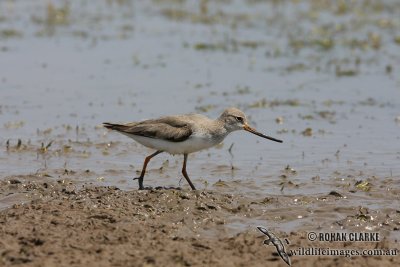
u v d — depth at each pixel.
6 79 21.91
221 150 16.69
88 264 10.05
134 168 15.36
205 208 12.34
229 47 25.88
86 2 33.03
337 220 12.19
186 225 11.73
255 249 10.73
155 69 23.34
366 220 12.14
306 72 23.17
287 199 13.16
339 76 22.73
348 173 14.98
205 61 24.28
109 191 13.04
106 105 19.83
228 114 14.05
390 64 23.78
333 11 30.83
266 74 22.95
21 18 29.45
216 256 10.46
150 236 11.09
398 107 19.72
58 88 21.23
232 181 14.45
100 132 17.70
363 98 20.56
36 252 10.35
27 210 12.00
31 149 16.30
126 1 33.19
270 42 26.50
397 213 12.51
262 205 12.86
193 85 21.73
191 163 15.74
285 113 19.38
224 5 32.31
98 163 15.59
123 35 27.30
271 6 32.09
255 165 15.59
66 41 26.41
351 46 25.89
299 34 27.45
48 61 23.91
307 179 14.65
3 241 10.71
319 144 17.02
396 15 30.20
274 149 16.72
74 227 11.27
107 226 11.36
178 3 32.62
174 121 13.47
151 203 12.41
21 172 14.84
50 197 12.97
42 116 18.84
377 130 17.94
